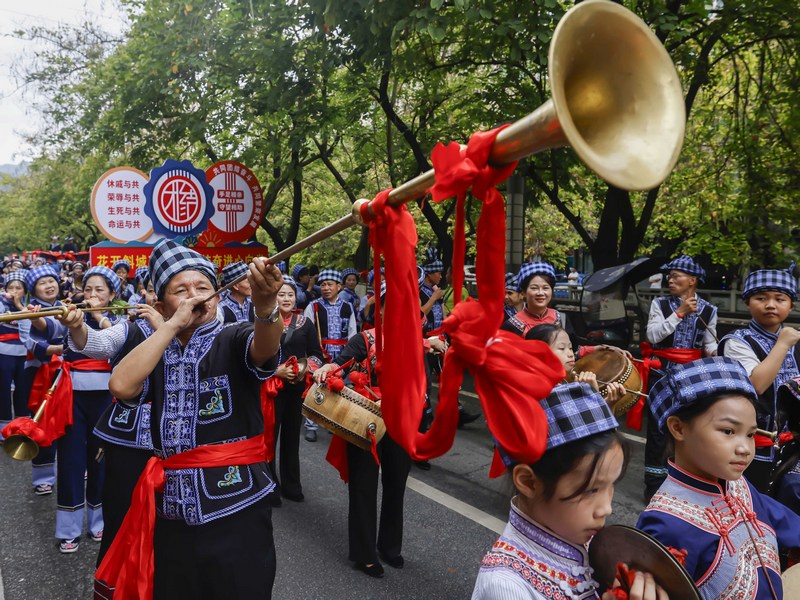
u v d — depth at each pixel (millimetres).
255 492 2270
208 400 2260
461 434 6879
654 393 2092
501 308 1043
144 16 11625
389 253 1169
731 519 1825
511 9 7082
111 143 12883
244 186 10531
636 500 4941
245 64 10898
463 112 12250
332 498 5141
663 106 869
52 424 3982
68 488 4203
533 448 1037
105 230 9672
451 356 1081
